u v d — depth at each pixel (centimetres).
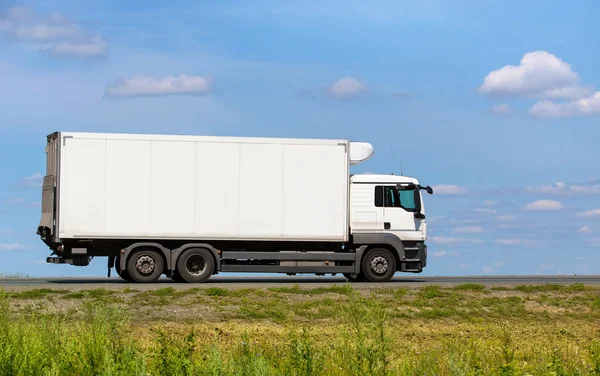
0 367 826
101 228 2336
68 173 2325
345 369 823
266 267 2466
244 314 1744
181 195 2378
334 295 2005
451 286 2184
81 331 989
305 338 896
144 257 2370
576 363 955
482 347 1062
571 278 2961
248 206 2414
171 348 863
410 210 2530
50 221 2339
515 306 1959
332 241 2481
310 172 2452
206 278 2405
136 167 2356
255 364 820
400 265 2544
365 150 2488
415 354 1112
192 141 2386
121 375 796
